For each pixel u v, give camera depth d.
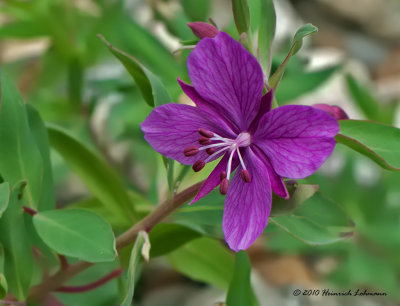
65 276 0.31
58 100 0.47
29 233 0.30
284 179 0.27
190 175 0.29
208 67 0.26
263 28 0.28
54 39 0.46
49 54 0.47
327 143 0.25
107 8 0.46
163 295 0.48
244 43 0.28
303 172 0.25
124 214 0.33
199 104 0.26
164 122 0.26
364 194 0.49
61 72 0.48
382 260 0.47
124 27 0.43
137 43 0.43
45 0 0.45
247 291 0.30
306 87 0.41
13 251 0.29
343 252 0.49
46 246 0.30
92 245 0.27
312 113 0.25
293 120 0.25
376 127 0.28
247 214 0.26
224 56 0.26
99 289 0.36
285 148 0.26
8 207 0.29
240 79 0.26
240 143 0.26
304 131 0.25
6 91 0.29
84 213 0.28
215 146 0.26
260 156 0.26
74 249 0.27
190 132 0.27
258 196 0.26
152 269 0.49
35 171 0.30
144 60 0.43
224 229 0.26
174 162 0.28
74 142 0.32
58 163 0.44
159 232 0.31
